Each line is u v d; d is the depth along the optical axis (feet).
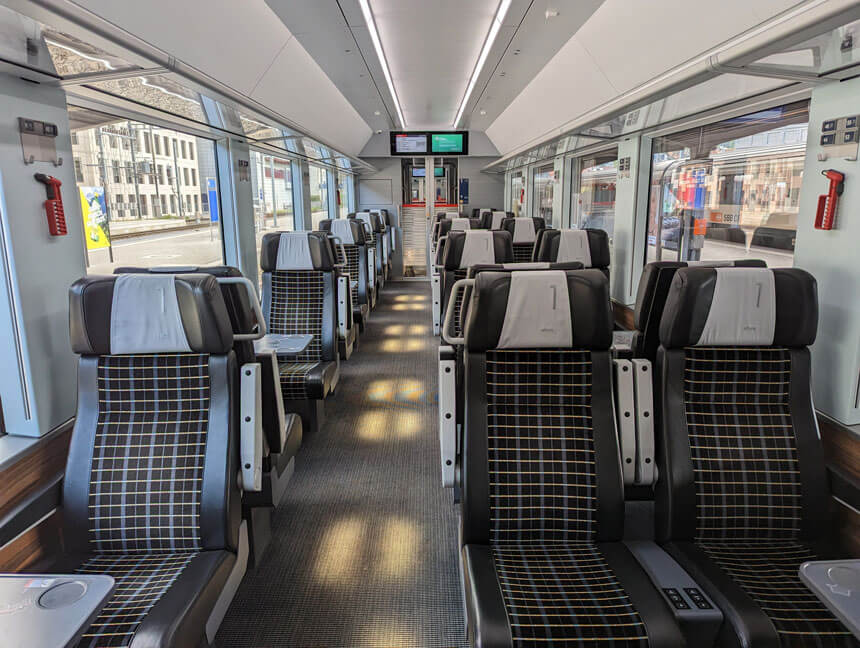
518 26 12.96
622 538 6.67
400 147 34.19
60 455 7.23
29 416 6.99
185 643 4.94
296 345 10.34
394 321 26.03
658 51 10.39
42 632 3.52
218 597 5.78
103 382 6.42
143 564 5.97
